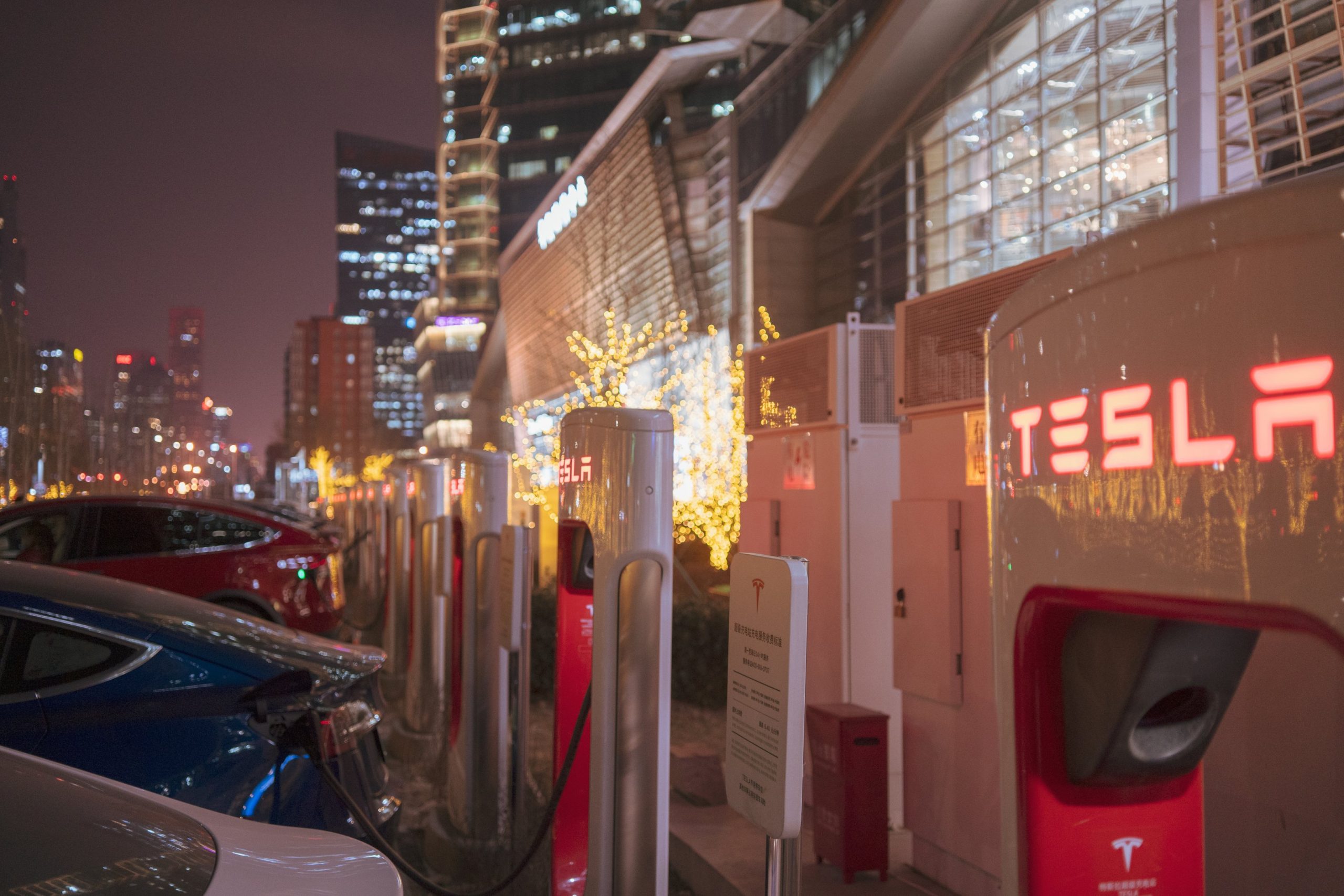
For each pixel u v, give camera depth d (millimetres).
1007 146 25891
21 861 1629
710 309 39500
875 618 5574
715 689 8203
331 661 4133
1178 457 836
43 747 3607
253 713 3811
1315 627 730
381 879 1860
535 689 9250
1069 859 1108
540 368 53594
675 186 42500
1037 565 1029
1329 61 7711
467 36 98250
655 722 3428
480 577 5566
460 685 6016
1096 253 938
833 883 4617
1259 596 766
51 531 9039
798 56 34531
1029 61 25078
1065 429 979
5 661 3705
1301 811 2342
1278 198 765
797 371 6031
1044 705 1090
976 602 4316
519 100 83875
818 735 4887
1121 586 898
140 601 4035
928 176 29656
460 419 100562
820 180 34031
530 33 84062
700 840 5094
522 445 24562
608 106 81125
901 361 4926
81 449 51625
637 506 3398
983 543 4277
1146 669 1022
